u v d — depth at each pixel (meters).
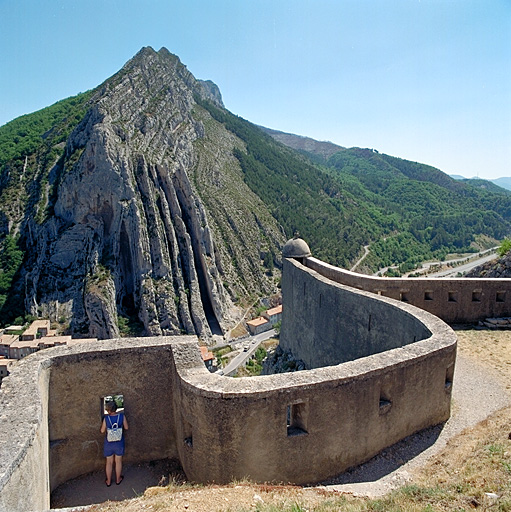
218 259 92.94
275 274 103.81
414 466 9.05
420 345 10.46
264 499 6.91
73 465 9.73
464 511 6.14
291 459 8.60
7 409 7.47
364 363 9.48
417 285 17.56
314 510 6.48
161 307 79.62
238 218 108.06
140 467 9.96
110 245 82.00
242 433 8.20
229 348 76.94
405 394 9.88
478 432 9.82
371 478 8.88
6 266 79.69
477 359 14.33
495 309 17.77
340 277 19.23
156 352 9.91
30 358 9.28
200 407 8.35
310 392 8.52
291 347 21.58
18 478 6.26
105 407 9.80
